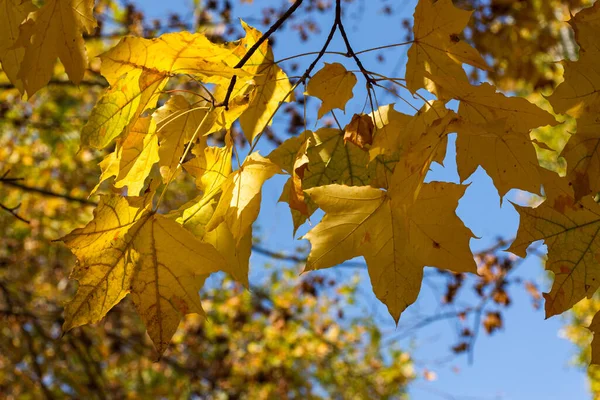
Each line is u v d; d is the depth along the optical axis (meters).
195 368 3.59
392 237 0.88
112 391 3.48
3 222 3.17
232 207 0.85
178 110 0.94
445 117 0.80
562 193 0.87
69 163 3.10
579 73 0.83
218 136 2.79
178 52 0.83
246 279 0.85
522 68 2.44
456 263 0.87
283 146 0.96
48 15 0.86
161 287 0.85
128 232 0.84
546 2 2.33
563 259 0.87
